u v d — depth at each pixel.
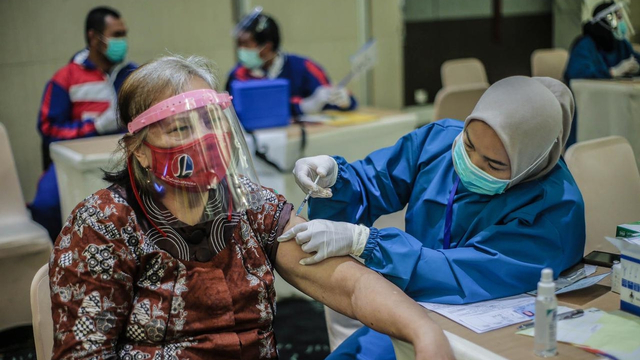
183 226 1.21
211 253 1.23
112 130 3.34
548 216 1.33
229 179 1.20
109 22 3.32
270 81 2.99
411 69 5.81
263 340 1.26
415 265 1.31
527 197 1.34
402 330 1.16
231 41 4.71
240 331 1.25
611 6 2.47
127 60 4.36
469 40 5.88
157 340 1.19
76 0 4.13
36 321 1.29
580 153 1.74
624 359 1.03
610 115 2.41
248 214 1.32
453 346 1.11
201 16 4.57
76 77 3.38
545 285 1.04
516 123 1.24
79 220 1.18
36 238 2.45
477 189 1.37
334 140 2.93
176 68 1.22
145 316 1.18
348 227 1.34
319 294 1.33
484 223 1.38
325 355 2.45
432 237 1.48
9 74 4.01
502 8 5.54
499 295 1.30
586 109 2.51
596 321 1.16
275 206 1.36
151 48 4.44
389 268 1.31
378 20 5.41
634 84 2.34
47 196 3.19
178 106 1.17
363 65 3.46
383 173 1.57
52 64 4.13
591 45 2.53
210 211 1.20
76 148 2.70
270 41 3.57
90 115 3.41
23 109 4.08
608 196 1.76
